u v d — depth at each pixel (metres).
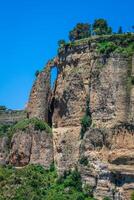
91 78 166.00
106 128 159.62
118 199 153.25
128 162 154.62
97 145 160.88
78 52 173.50
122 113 158.00
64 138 171.00
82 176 162.12
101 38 168.38
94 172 159.00
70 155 168.38
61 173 168.75
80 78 170.25
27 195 161.25
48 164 174.25
